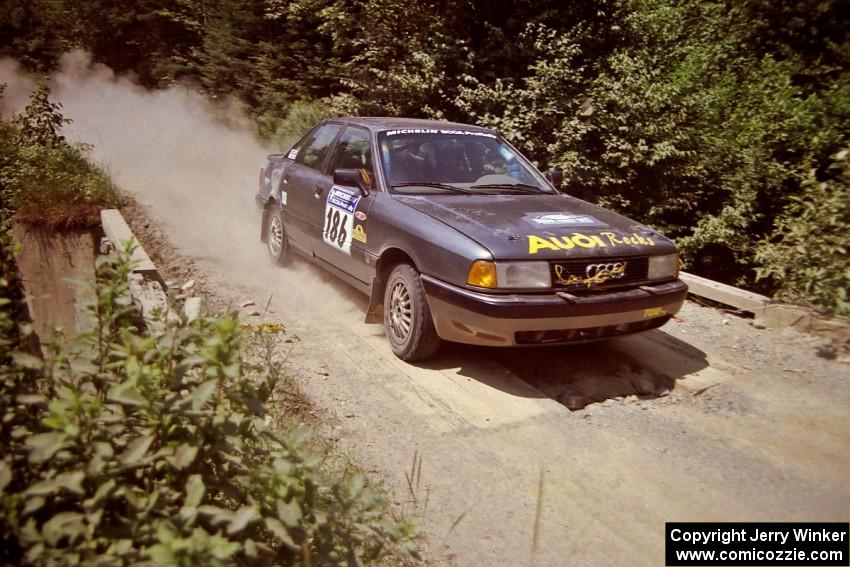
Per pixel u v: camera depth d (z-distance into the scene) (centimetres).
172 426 210
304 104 1359
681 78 1043
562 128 929
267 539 222
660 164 966
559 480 349
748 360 518
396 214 493
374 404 420
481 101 964
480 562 287
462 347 522
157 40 2062
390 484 336
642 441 394
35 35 2322
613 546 301
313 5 1386
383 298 521
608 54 1051
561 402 451
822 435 403
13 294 288
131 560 182
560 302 422
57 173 917
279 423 360
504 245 427
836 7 1262
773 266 609
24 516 192
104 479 198
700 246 977
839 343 530
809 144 1038
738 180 1003
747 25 1305
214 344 213
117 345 225
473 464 360
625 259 454
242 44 1591
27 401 214
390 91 1062
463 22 1083
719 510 329
